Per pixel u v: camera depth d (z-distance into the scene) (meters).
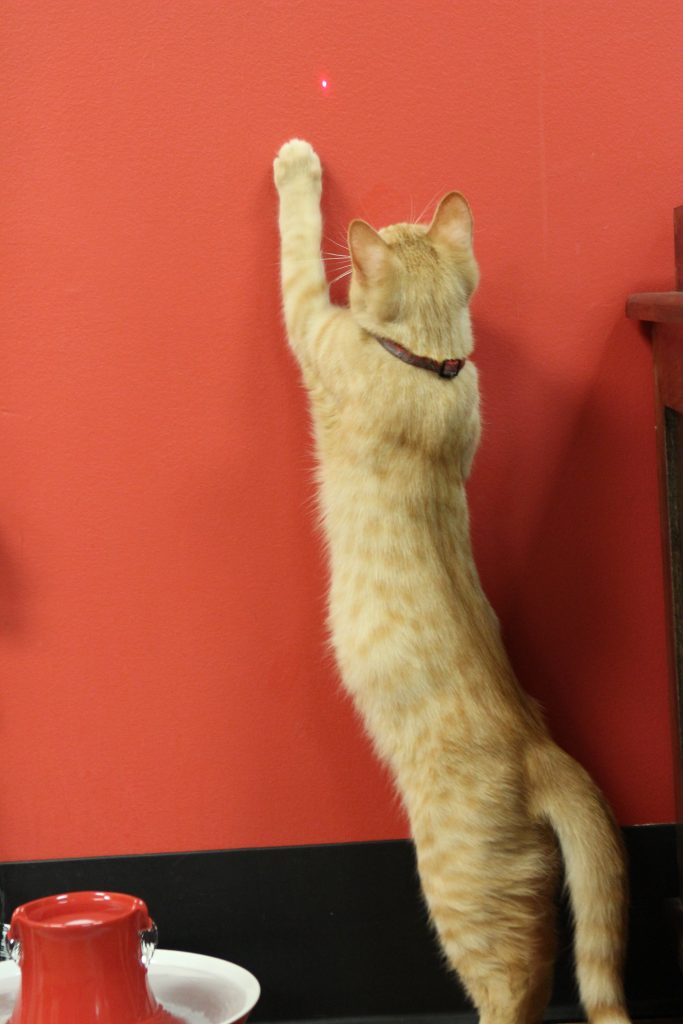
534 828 1.67
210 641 1.90
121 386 1.86
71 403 1.86
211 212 1.84
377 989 1.91
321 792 1.91
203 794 1.90
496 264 1.86
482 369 1.88
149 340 1.86
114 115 1.82
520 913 1.64
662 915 1.89
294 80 1.82
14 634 1.88
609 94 1.84
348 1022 1.90
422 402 1.69
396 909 1.90
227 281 1.85
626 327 1.88
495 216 1.86
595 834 1.67
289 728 1.90
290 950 1.91
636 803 1.91
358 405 1.71
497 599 1.91
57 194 1.83
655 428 1.89
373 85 1.83
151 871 1.89
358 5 1.82
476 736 1.66
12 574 1.87
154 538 1.88
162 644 1.89
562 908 1.86
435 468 1.72
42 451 1.86
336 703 1.90
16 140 1.81
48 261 1.83
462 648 1.69
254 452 1.88
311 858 1.90
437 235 1.73
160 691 1.90
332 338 1.73
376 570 1.71
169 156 1.83
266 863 1.90
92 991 1.27
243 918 1.90
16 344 1.84
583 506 1.90
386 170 1.84
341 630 1.74
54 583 1.88
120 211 1.83
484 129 1.84
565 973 1.88
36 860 1.89
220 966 1.73
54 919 1.31
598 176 1.85
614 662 1.92
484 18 1.83
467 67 1.83
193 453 1.87
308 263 1.78
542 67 1.84
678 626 1.82
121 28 1.81
